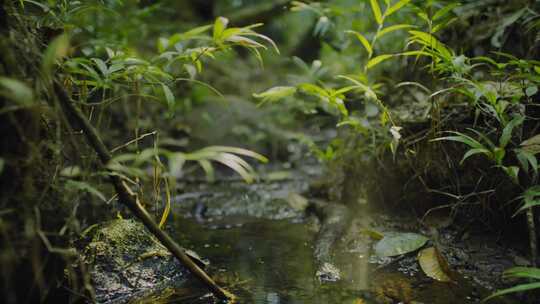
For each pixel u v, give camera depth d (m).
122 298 1.75
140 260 1.92
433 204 2.38
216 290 1.65
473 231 2.18
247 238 2.45
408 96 2.79
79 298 1.66
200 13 6.08
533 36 2.37
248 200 3.17
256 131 4.35
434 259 1.96
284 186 3.49
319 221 2.74
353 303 1.66
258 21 5.27
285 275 1.94
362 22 3.15
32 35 1.52
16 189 1.30
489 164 2.09
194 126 4.28
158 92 3.66
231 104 4.65
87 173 1.48
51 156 1.49
